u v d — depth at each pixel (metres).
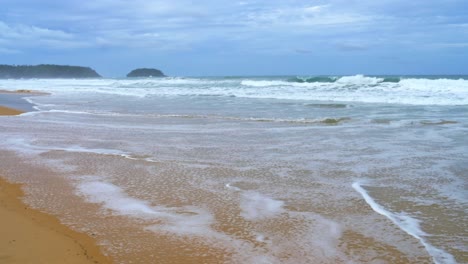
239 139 13.50
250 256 5.22
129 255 5.19
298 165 9.96
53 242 5.46
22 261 4.84
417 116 18.38
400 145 12.28
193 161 10.41
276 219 6.50
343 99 26.30
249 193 7.83
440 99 24.59
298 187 8.20
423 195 7.67
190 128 15.95
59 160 10.51
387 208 7.00
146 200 7.41
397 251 5.39
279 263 5.04
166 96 32.03
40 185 8.29
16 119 18.62
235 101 26.84
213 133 14.72
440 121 16.66
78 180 8.68
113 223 6.29
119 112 21.47
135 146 12.33
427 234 5.93
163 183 8.48
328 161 10.35
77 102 27.50
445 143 12.52
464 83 30.28
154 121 18.02
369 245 5.57
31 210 6.80
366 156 10.88
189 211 6.86
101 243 5.54
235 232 5.99
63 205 7.11
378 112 19.95
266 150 11.73
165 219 6.48
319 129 15.44
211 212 6.81
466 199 7.43
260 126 16.34
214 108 22.91
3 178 8.77
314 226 6.22
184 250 5.37
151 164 10.11
